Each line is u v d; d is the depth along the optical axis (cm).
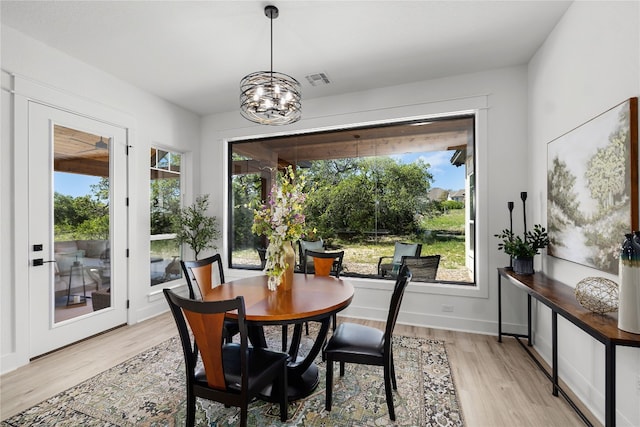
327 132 398
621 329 135
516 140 302
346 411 187
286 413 178
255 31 248
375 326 336
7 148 241
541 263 269
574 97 210
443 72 317
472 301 318
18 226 246
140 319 353
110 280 323
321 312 180
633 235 137
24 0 209
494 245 310
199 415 185
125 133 340
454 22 236
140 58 290
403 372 234
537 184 276
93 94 305
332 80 335
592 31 189
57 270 275
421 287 336
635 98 152
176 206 420
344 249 387
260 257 430
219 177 442
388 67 307
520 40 260
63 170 281
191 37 257
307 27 243
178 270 421
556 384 202
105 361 253
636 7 151
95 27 242
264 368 163
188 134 429
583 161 196
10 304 241
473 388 212
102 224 316
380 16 229
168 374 232
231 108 423
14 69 244
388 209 369
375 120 356
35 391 210
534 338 280
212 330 143
